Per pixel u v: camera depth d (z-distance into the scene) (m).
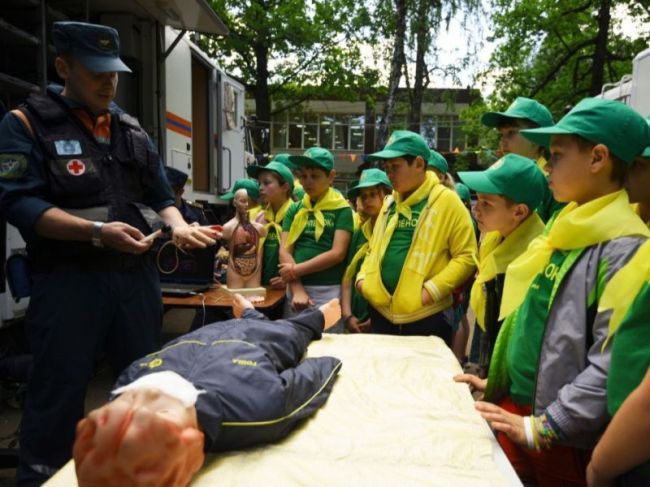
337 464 1.55
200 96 7.78
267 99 22.56
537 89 18.95
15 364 3.35
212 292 3.87
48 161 2.29
